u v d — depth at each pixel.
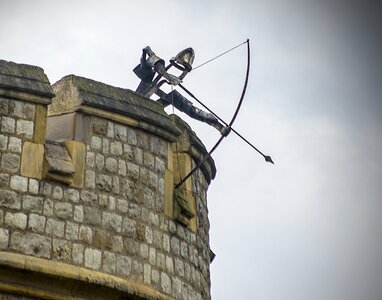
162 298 56.59
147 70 62.97
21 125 54.41
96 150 56.44
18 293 51.97
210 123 63.03
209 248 64.81
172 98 63.34
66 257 53.81
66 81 57.03
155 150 59.12
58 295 52.97
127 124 57.91
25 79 54.84
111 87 58.12
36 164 54.28
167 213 59.12
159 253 57.97
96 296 54.12
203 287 62.31
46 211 53.88
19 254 52.59
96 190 55.88
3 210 52.97
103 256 55.06
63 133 56.28
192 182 62.31
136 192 57.47
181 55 63.09
